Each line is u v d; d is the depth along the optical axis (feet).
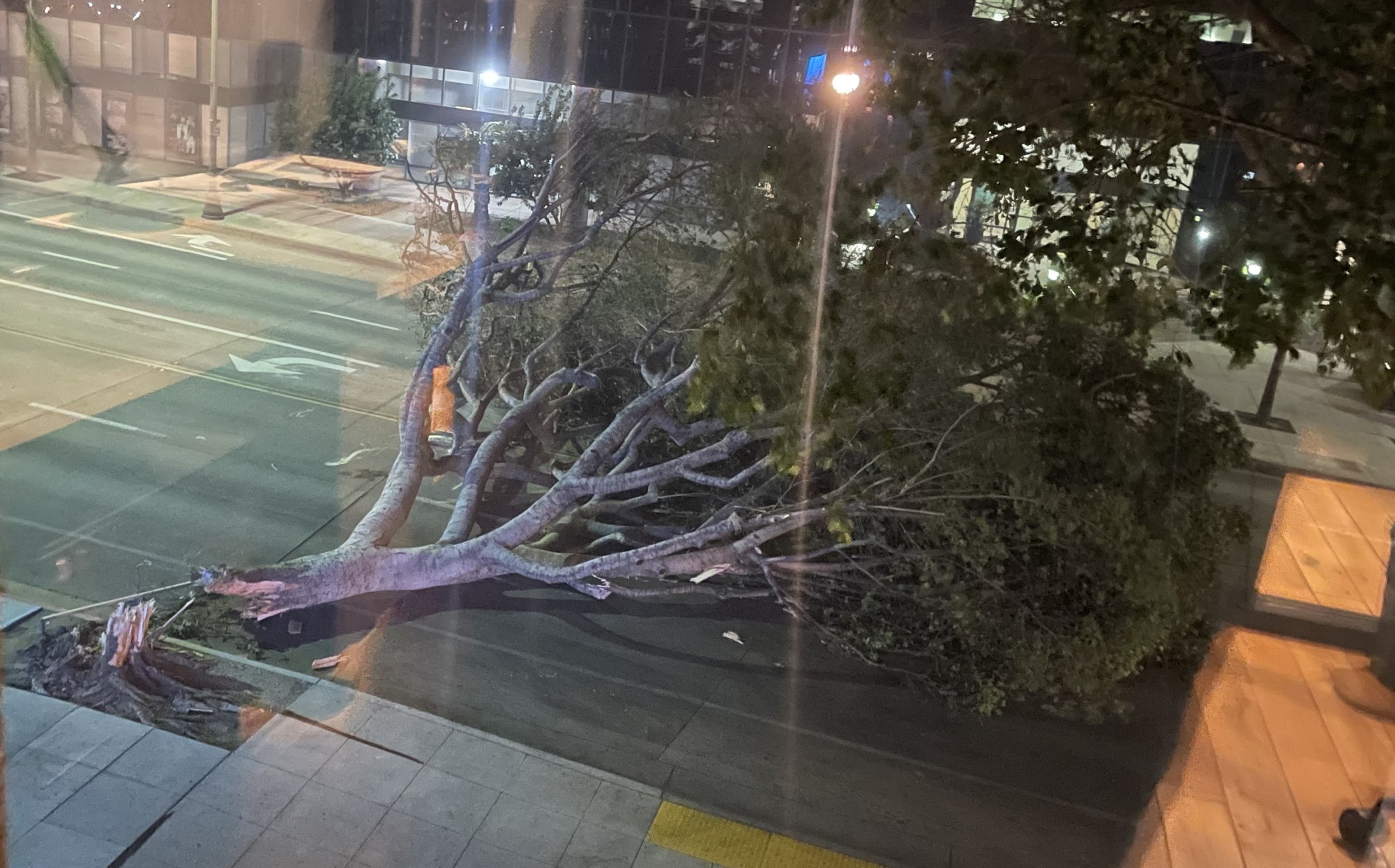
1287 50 21.68
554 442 41.65
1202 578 31.50
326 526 36.17
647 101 43.04
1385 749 27.86
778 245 27.55
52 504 34.60
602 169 43.27
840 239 26.86
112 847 19.83
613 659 31.04
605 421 43.19
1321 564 34.58
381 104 82.89
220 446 40.98
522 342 44.78
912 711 29.84
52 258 63.57
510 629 31.94
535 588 34.47
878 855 24.27
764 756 27.30
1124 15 23.71
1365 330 19.52
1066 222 24.67
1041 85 24.26
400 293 64.08
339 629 30.58
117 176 85.35
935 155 24.79
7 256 62.44
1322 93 21.77
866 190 26.27
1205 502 31.30
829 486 35.88
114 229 72.33
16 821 19.90
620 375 43.42
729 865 22.99
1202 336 23.06
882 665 31.91
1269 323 20.66
